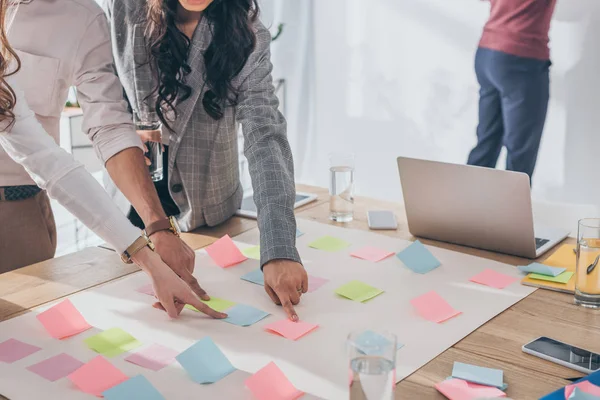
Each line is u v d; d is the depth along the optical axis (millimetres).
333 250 1869
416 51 3916
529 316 1488
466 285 1648
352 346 1011
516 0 3449
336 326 1452
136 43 1935
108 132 1799
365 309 1529
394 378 1024
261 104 1899
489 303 1551
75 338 1426
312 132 4422
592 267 1512
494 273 1704
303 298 1589
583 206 3531
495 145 3740
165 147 2021
